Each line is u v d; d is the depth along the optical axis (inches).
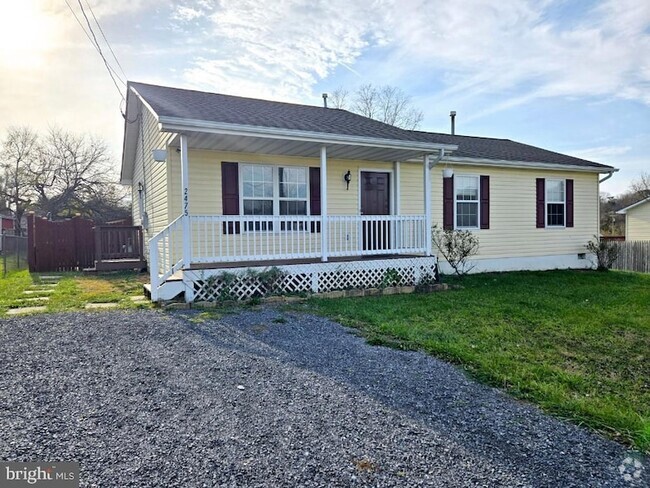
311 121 337.4
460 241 433.4
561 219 507.2
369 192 401.7
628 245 563.8
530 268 485.7
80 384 130.2
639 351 178.7
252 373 141.7
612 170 519.8
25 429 101.0
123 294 302.4
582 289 347.3
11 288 338.3
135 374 139.4
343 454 91.4
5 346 169.2
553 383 138.0
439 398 122.9
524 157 486.3
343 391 127.0
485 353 168.9
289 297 283.7
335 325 212.1
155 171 377.1
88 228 521.3
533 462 89.5
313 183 371.9
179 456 89.6
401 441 97.3
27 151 1113.4
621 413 115.2
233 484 80.0
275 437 98.4
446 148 348.2
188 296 266.8
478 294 313.7
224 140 292.5
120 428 102.0
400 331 196.4
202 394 123.6
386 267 336.5
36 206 1116.5
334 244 363.6
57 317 223.3
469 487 80.0
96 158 1160.8
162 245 327.3
